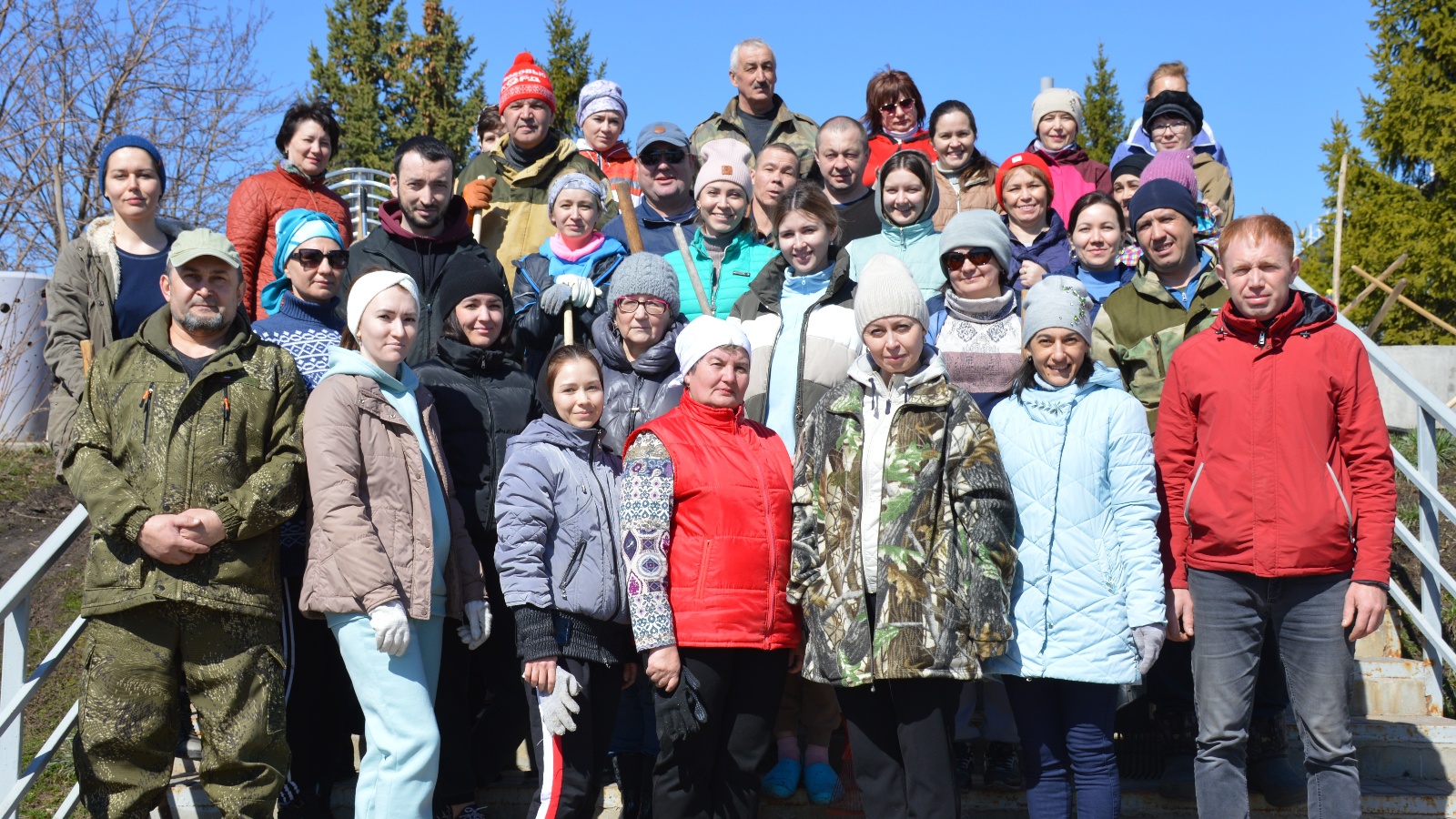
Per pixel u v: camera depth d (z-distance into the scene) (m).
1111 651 3.43
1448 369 7.71
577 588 3.47
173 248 3.46
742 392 3.66
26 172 14.08
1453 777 4.30
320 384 3.49
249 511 3.29
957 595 3.32
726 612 3.40
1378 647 4.84
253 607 3.36
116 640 3.29
